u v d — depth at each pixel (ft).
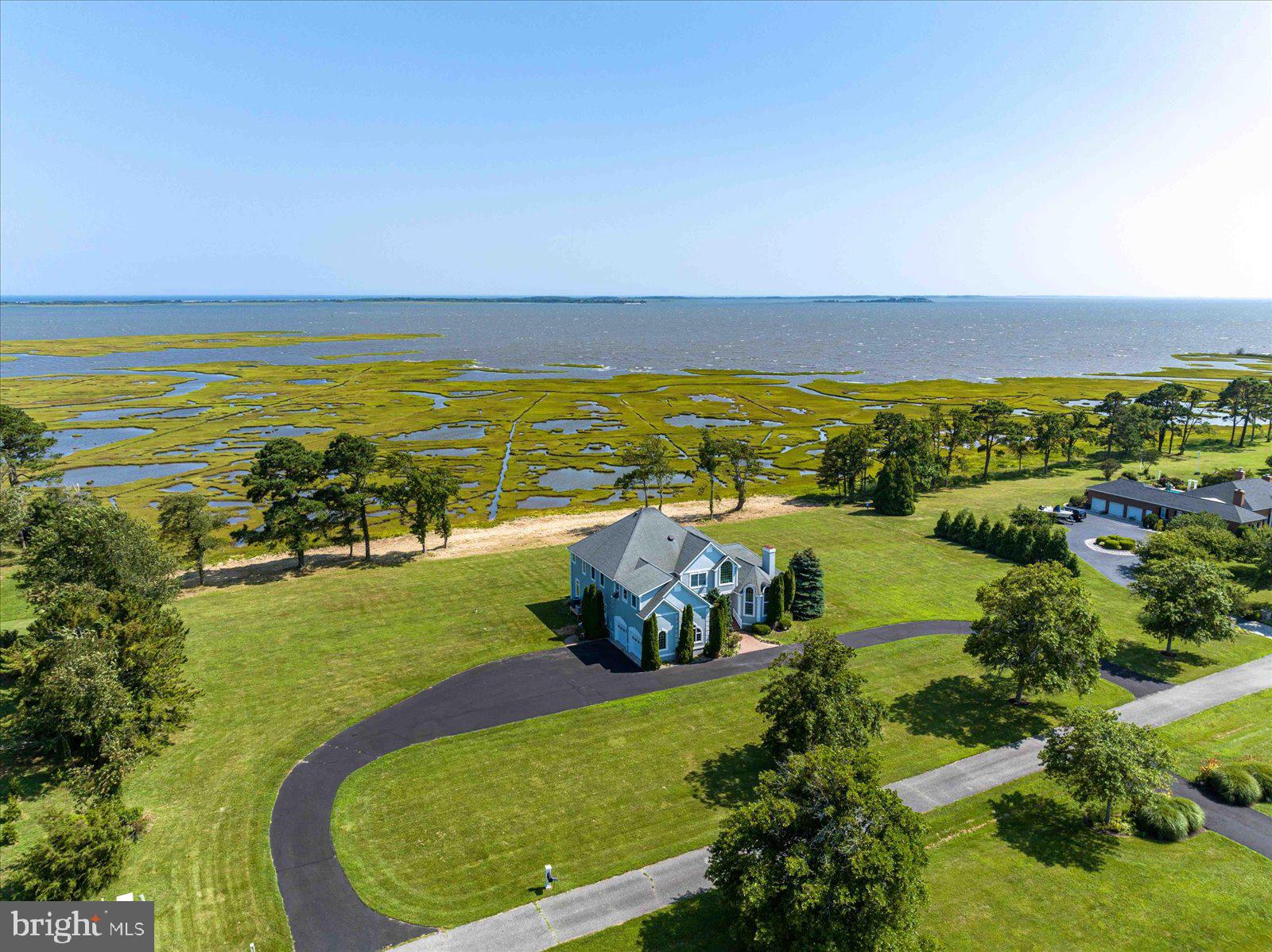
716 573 222.07
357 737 165.89
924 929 112.57
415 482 281.95
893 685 191.83
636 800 144.97
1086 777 134.31
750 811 107.45
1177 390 500.33
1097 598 248.73
